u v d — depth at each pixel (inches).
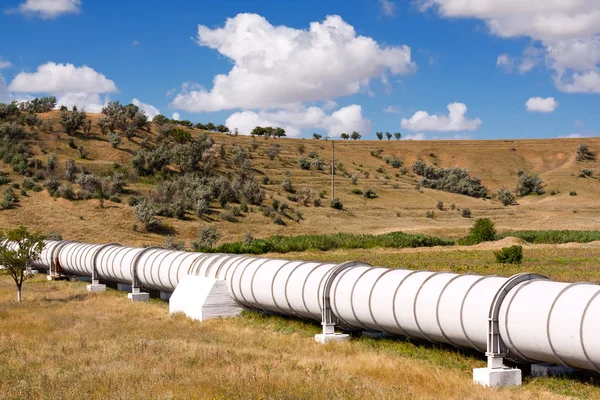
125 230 3457.2
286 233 3873.0
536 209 5649.6
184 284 1270.9
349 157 7317.9
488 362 715.4
